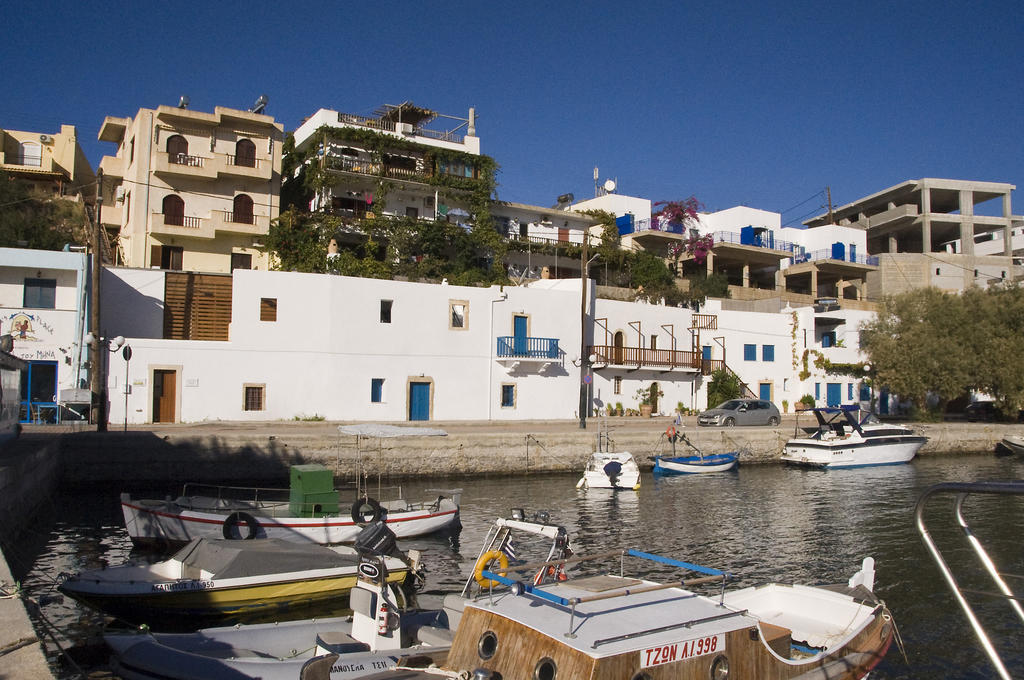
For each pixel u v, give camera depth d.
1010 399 46.16
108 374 31.20
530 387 40.12
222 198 45.53
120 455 25.30
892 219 80.25
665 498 26.69
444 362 37.62
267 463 27.02
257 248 46.22
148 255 43.47
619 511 24.02
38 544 17.98
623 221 63.66
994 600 14.79
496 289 39.22
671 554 18.38
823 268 70.25
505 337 39.25
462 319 38.34
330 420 34.47
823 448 36.00
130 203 45.25
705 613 8.32
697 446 36.06
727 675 8.09
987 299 49.12
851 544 19.55
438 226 49.81
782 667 8.73
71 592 12.58
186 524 17.41
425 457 29.55
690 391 47.53
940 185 79.56
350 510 18.84
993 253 83.75
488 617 8.08
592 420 41.09
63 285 32.81
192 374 32.53
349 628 11.45
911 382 46.09
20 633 7.47
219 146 45.41
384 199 49.91
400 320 36.50
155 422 31.94
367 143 50.47
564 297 41.56
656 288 53.31
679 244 64.50
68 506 22.55
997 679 11.17
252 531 17.27
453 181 52.50
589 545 19.23
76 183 55.81
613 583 8.98
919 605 14.45
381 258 49.50
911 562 17.72
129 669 9.85
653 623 7.88
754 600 11.85
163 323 34.88
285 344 34.12
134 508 17.92
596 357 42.62
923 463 39.19
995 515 23.64
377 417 35.69
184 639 10.62
